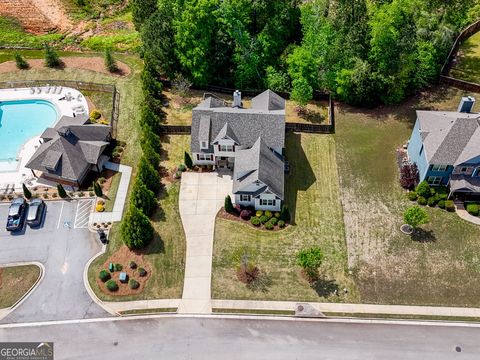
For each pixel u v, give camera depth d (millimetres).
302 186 58500
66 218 54844
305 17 69688
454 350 43031
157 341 44375
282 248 51688
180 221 54406
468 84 71062
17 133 66812
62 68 77375
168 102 71000
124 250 51625
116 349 43875
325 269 49750
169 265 50219
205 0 66375
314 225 54031
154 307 46938
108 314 46469
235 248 51719
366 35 67188
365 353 43000
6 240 52656
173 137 65062
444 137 54656
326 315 45906
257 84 73188
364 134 65438
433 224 53781
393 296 47406
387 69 67000
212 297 47594
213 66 72438
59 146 58531
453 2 71312
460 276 48969
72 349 43906
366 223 54250
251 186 53062
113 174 60094
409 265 50000
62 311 46688
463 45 80938
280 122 58375
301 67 65688
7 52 81438
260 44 72125
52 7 94625
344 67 68188
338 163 61344
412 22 67875
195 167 60656
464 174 54844
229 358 43062
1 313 46562
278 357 42969
